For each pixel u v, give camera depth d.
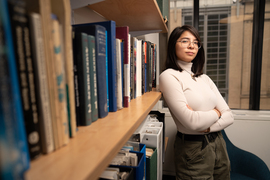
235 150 1.83
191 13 2.38
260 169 1.60
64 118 0.29
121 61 0.60
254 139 2.12
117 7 0.77
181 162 1.33
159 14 0.88
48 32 0.25
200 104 1.26
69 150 0.28
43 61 0.25
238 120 2.14
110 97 0.54
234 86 2.37
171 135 2.23
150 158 0.68
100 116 0.47
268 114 2.19
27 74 0.23
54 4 0.28
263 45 2.19
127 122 0.44
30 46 0.23
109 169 0.46
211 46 2.38
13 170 0.18
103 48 0.46
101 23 0.50
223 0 2.28
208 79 1.54
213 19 2.33
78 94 0.40
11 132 0.18
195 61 1.53
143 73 0.97
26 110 0.23
